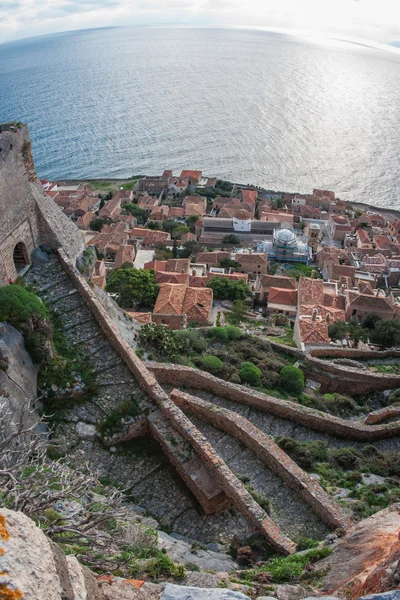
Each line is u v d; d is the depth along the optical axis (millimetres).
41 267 26719
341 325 55438
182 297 62062
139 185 149750
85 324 24469
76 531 9742
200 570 13086
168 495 18453
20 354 20438
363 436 25188
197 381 26891
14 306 21172
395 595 7090
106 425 20438
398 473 21906
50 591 5586
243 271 92062
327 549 13867
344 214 133125
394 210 141000
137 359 22656
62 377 21578
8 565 5379
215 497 17516
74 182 155625
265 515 16391
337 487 20188
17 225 24875
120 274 65188
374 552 11883
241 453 21188
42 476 11242
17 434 11844
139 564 11945
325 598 8406
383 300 69312
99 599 7621
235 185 152000
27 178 25953
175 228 115625
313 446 23078
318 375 35562
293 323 66625
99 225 115500
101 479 18750
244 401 26375
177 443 19531
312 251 109188
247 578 12508
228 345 37906
